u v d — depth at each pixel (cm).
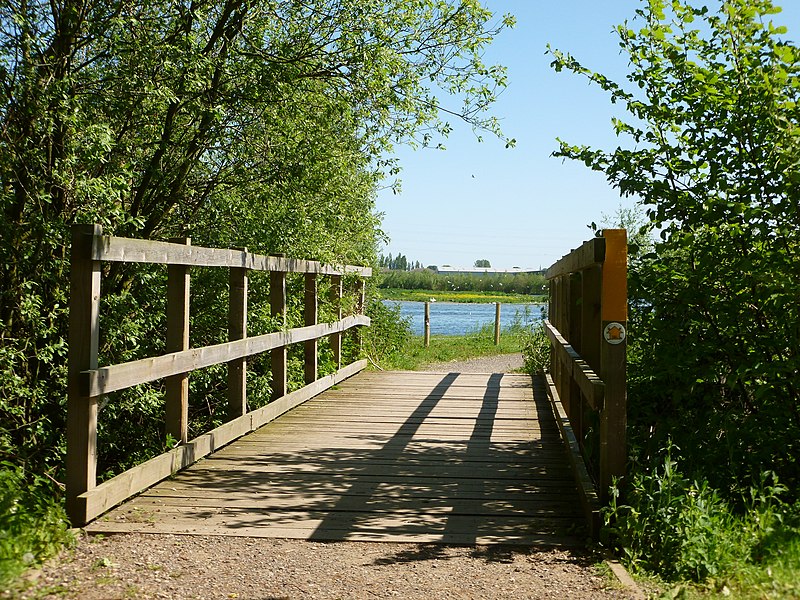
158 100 732
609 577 407
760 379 549
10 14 646
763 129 535
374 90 826
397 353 1689
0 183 666
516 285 5362
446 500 562
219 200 878
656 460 491
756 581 379
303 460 680
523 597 382
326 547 459
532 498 568
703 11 565
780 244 534
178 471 629
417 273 5972
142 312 761
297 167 841
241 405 778
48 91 641
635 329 590
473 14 860
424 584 400
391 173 912
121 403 716
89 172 719
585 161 595
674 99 580
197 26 791
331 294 1188
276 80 792
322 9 816
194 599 374
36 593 369
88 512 486
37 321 640
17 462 629
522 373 1409
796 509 463
